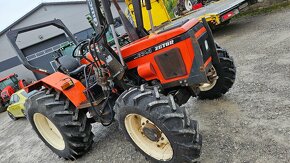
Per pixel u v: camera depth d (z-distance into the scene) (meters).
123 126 2.85
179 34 2.62
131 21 3.31
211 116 3.52
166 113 2.44
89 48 3.14
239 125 3.13
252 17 8.99
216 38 7.93
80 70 3.74
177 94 2.94
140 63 3.00
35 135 6.09
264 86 3.88
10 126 8.51
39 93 3.80
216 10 7.60
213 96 3.92
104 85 3.19
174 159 2.54
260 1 9.09
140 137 2.87
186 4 10.56
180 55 2.70
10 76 16.36
